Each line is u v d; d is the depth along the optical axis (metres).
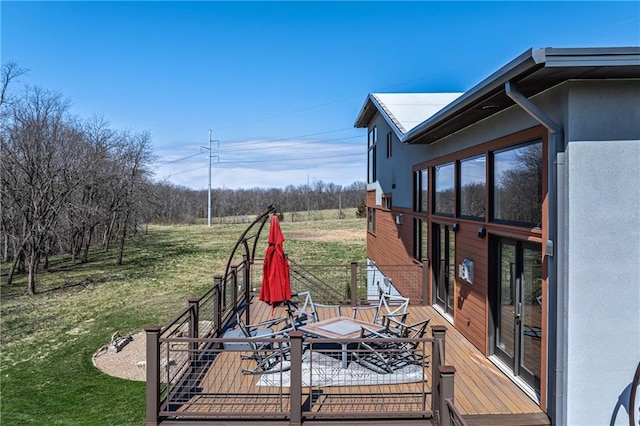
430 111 12.87
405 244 12.32
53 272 23.86
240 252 30.84
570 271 4.57
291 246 31.84
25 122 19.95
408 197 12.02
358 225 48.97
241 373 6.17
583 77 4.39
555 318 4.77
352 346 6.73
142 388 8.59
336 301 10.79
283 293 7.43
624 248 4.58
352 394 5.48
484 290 6.79
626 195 4.57
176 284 20.27
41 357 10.73
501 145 6.15
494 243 6.62
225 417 4.93
